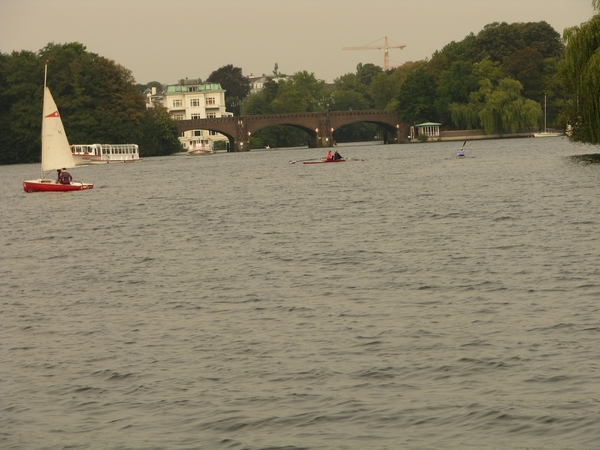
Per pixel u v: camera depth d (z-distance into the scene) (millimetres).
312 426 38094
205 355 49062
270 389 42844
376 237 93188
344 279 69625
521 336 49500
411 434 36688
